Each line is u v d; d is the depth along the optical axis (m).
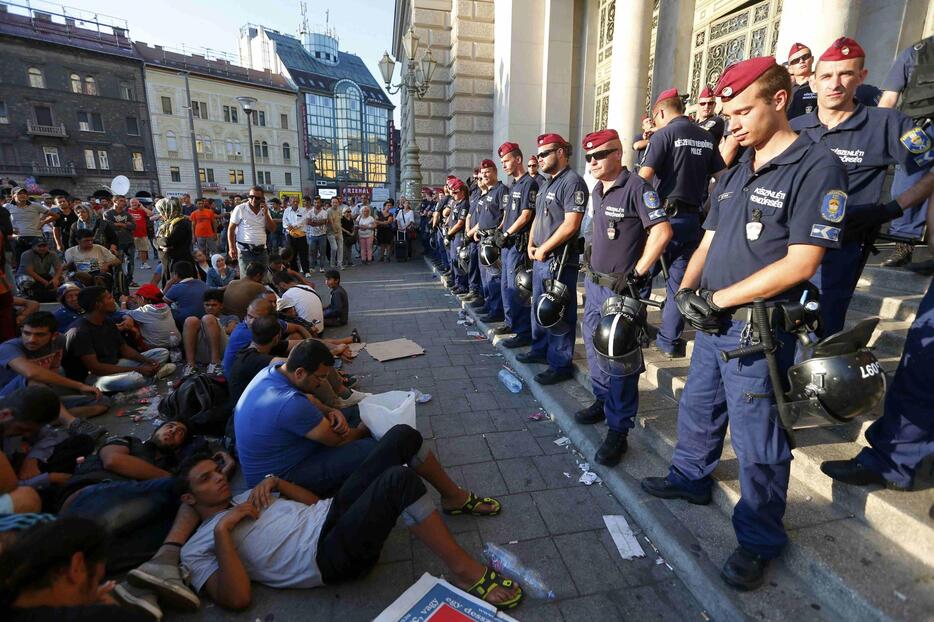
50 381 3.52
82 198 37.00
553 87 9.66
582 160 9.90
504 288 5.11
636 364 2.45
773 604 1.73
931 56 2.82
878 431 1.96
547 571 2.07
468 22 11.24
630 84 6.49
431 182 12.96
